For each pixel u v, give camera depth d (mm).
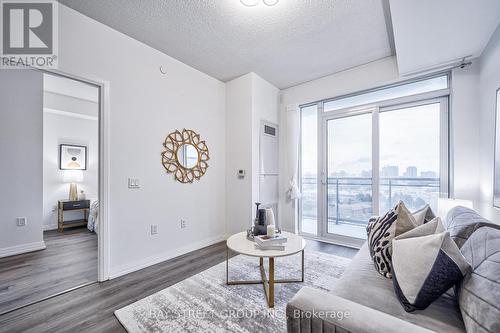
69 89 3941
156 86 2670
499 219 1848
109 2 1938
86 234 3846
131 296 1881
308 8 2016
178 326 1498
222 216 3521
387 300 1082
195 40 2504
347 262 2584
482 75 2236
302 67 3152
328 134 3590
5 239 2898
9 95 2988
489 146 2070
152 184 2613
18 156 3033
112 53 2281
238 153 3428
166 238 2740
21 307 1735
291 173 3709
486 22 1803
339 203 3480
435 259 968
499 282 729
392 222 1407
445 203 1988
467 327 812
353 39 2500
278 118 3902
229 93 3555
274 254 1719
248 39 2490
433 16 1737
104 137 2203
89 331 1476
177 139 2895
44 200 4191
